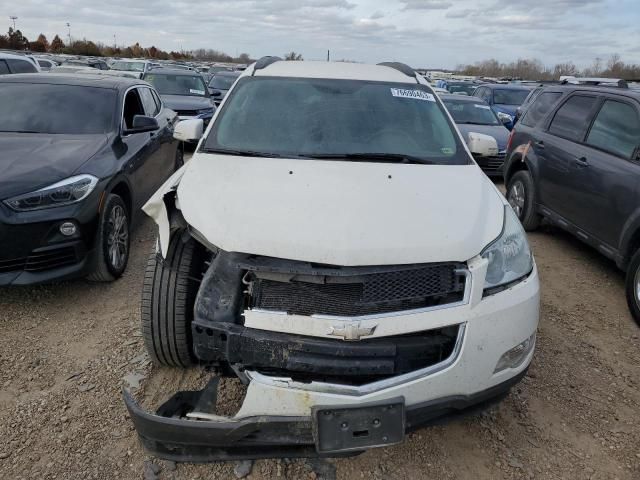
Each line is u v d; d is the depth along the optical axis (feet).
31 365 10.61
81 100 16.89
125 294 13.85
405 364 7.49
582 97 18.97
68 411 9.36
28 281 12.12
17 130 15.42
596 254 19.35
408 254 7.57
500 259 8.31
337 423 7.06
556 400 10.44
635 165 14.89
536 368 11.48
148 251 16.89
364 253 7.45
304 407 7.13
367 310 7.38
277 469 8.38
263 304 7.52
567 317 14.14
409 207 8.55
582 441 9.37
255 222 7.95
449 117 12.44
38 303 13.15
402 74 13.76
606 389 10.94
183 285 9.21
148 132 18.53
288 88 12.35
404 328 7.35
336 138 11.12
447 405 7.54
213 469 8.30
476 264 7.80
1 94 16.74
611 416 10.09
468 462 8.73
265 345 7.34
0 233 11.78
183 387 9.98
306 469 8.40
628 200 14.69
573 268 17.85
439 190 9.39
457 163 11.00
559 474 8.60
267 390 7.17
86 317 12.58
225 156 10.46
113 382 10.14
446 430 9.41
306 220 7.97
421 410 7.39
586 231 16.84
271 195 8.66
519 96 48.91
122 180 14.70
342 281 7.36
